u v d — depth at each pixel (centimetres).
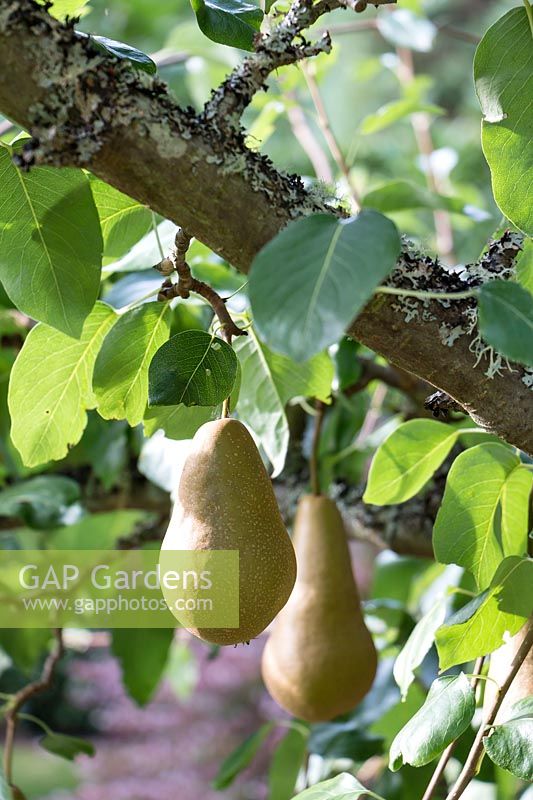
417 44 142
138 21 209
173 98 65
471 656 77
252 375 91
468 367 69
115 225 82
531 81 74
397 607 123
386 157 210
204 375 71
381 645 123
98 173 64
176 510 71
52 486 114
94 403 85
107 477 117
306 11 67
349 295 58
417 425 86
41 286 75
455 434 86
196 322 97
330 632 94
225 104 65
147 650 132
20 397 83
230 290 101
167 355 71
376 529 113
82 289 75
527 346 61
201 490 70
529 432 70
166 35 211
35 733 395
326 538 96
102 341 80
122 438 116
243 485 70
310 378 91
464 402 70
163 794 315
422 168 170
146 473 103
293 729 127
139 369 78
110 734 365
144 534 123
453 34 147
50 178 72
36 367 82
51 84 62
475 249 170
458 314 68
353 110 263
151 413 79
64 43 62
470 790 119
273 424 92
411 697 117
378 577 139
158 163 64
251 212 65
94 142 62
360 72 175
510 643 80
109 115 62
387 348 69
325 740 114
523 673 79
